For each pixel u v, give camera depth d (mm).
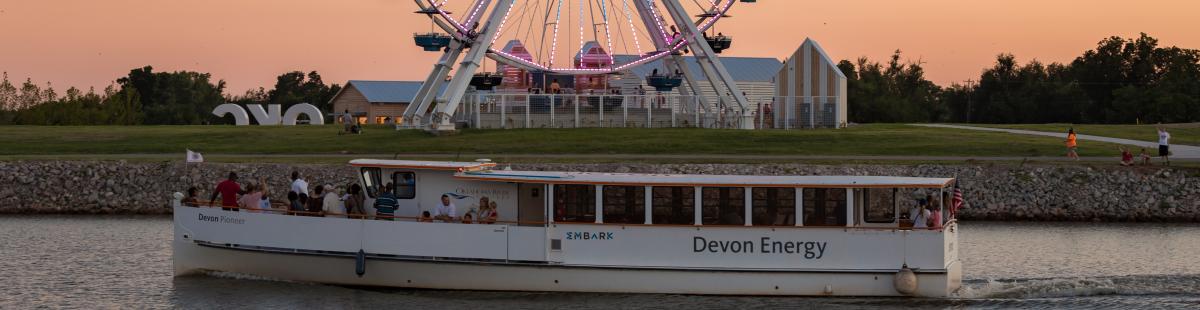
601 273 34594
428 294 35406
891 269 33969
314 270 35969
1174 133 86688
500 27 80375
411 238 35188
